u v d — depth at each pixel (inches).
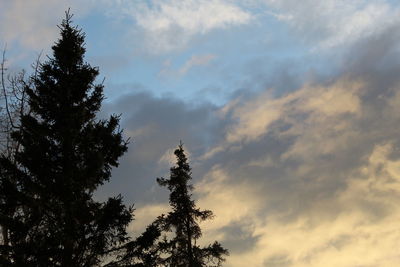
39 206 648.4
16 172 653.3
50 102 719.7
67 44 758.5
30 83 796.6
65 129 692.1
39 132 699.4
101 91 757.9
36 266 604.4
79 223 639.1
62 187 647.1
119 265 664.4
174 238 943.0
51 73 743.1
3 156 657.0
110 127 733.3
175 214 960.3
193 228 960.3
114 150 718.5
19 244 604.1
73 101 738.8
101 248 641.0
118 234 663.1
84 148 703.7
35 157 655.1
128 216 658.8
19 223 625.3
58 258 618.5
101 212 639.8
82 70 743.7
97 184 704.4
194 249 920.3
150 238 678.5
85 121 735.1
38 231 655.1
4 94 802.2
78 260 641.6
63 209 640.4
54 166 682.2
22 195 642.8
